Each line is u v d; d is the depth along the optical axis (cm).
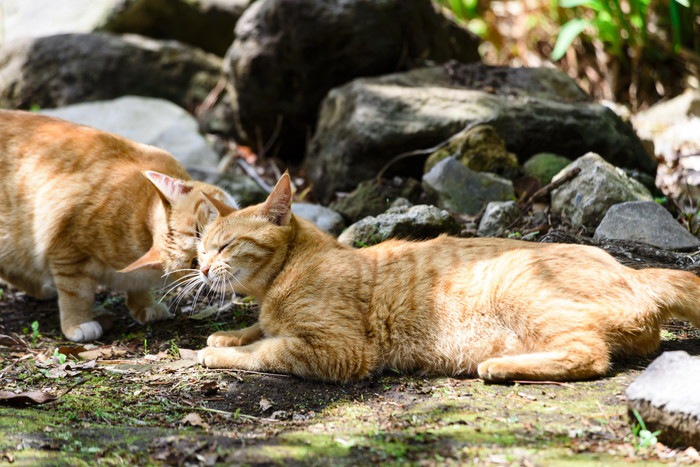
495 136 1160
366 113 1217
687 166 1316
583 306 637
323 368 682
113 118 1423
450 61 1384
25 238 898
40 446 545
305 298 703
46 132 913
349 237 977
